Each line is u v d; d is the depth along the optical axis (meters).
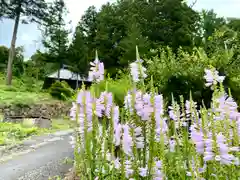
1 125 14.98
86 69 33.56
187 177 1.99
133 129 1.81
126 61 21.22
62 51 35.41
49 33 35.66
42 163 8.00
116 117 2.01
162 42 24.61
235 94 5.61
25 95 24.66
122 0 34.34
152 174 1.79
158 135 1.85
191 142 1.78
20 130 13.33
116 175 1.96
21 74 36.91
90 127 1.97
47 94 25.98
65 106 22.53
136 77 1.85
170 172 1.96
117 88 3.61
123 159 1.84
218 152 1.53
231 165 1.64
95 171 2.02
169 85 5.96
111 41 31.55
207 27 26.53
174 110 2.15
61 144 10.91
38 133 13.45
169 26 25.84
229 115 1.72
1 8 31.52
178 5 26.30
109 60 29.33
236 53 6.86
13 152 9.52
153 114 1.77
